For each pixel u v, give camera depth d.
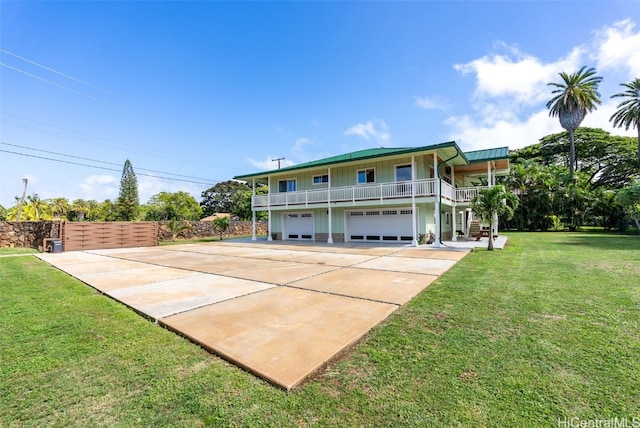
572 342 3.16
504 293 5.13
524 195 27.95
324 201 17.33
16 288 6.30
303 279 6.83
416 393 2.32
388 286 5.97
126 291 5.91
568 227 26.44
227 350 3.11
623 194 20.70
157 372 2.72
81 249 15.80
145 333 3.69
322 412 2.12
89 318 4.27
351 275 7.22
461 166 19.22
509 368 2.66
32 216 30.05
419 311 4.32
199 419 2.07
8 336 3.58
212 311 4.50
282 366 2.76
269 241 19.50
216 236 26.48
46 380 2.59
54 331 3.75
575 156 35.59
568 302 4.54
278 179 21.02
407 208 16.12
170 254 12.96
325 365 2.81
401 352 3.03
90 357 3.03
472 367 2.70
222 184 58.28
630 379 2.45
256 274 7.57
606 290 5.19
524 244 13.71
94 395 2.37
